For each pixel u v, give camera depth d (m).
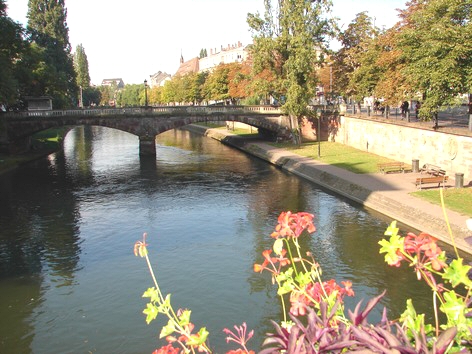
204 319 16.17
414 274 19.11
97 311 17.11
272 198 33.88
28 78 64.62
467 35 26.70
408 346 3.31
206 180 42.12
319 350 3.56
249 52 57.47
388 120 43.59
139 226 27.66
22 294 18.64
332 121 60.25
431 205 25.70
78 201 34.22
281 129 63.19
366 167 39.88
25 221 29.00
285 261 5.67
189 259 21.98
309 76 53.53
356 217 27.53
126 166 51.41
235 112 61.19
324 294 5.25
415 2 42.59
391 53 39.34
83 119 56.62
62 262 22.00
